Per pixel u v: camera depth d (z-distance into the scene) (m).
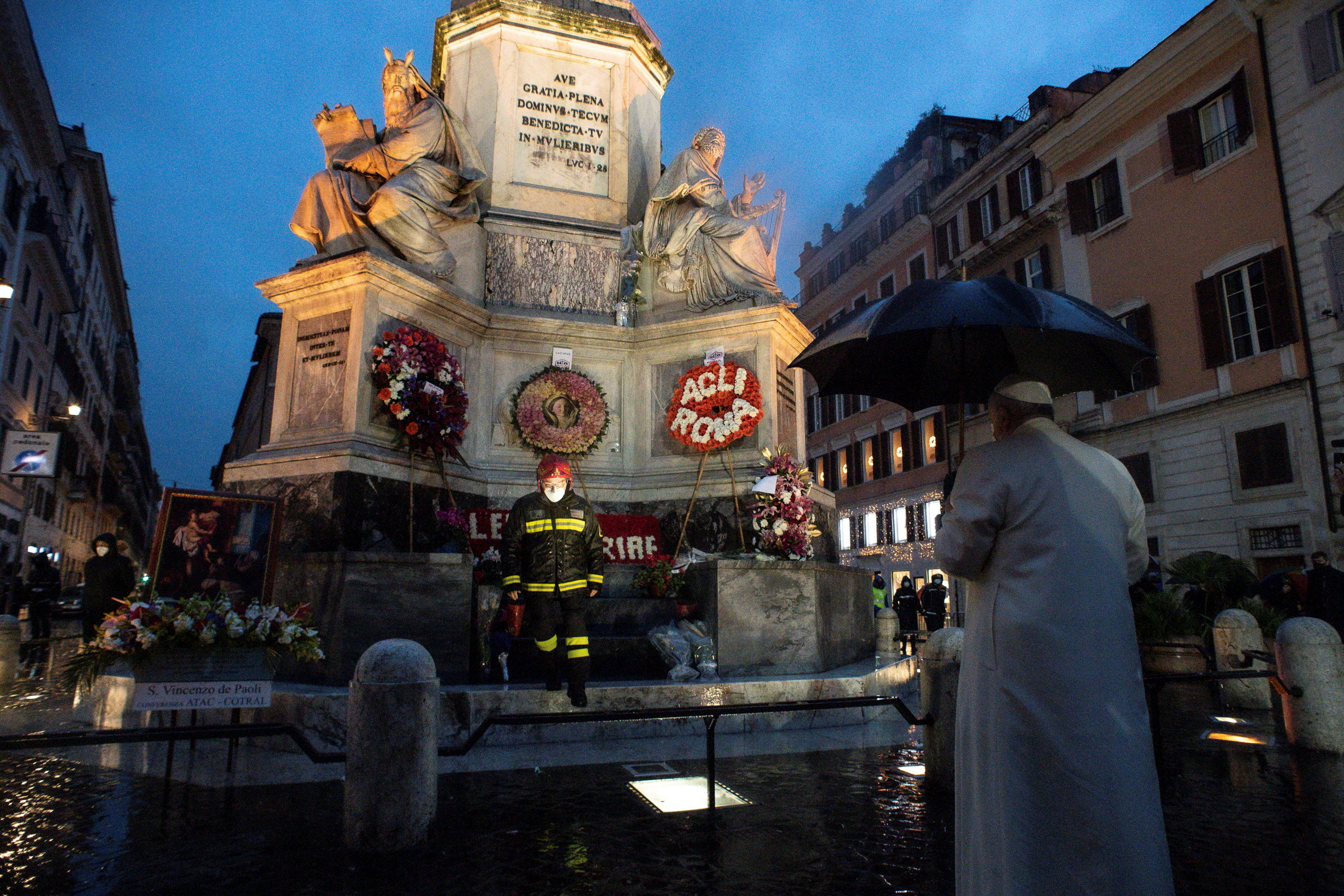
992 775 2.34
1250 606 12.22
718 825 3.95
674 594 7.54
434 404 7.73
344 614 5.93
